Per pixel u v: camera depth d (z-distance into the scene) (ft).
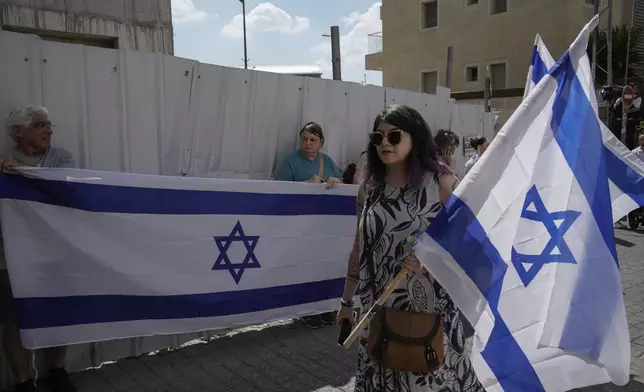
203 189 12.71
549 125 8.34
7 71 11.10
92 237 11.27
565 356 8.36
